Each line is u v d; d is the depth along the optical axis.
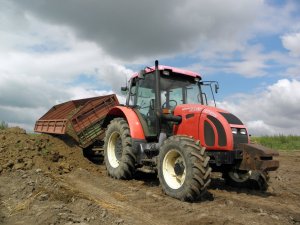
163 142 6.57
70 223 4.46
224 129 6.29
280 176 9.02
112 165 8.23
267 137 18.38
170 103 7.53
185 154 5.82
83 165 9.17
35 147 9.34
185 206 5.50
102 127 9.58
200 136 6.54
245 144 6.26
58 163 8.80
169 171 6.34
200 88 8.05
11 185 6.61
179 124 7.01
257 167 5.98
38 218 4.68
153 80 7.69
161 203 5.71
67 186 6.62
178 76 7.80
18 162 8.28
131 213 5.16
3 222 4.71
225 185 7.50
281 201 6.15
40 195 5.68
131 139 7.72
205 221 4.72
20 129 11.12
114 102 10.51
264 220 4.89
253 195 6.58
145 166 7.89
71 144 10.13
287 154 14.02
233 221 4.78
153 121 7.50
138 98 8.17
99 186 7.08
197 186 5.64
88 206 5.15
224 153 6.28
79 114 9.98
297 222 4.88
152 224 4.64
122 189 6.77
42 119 12.64
